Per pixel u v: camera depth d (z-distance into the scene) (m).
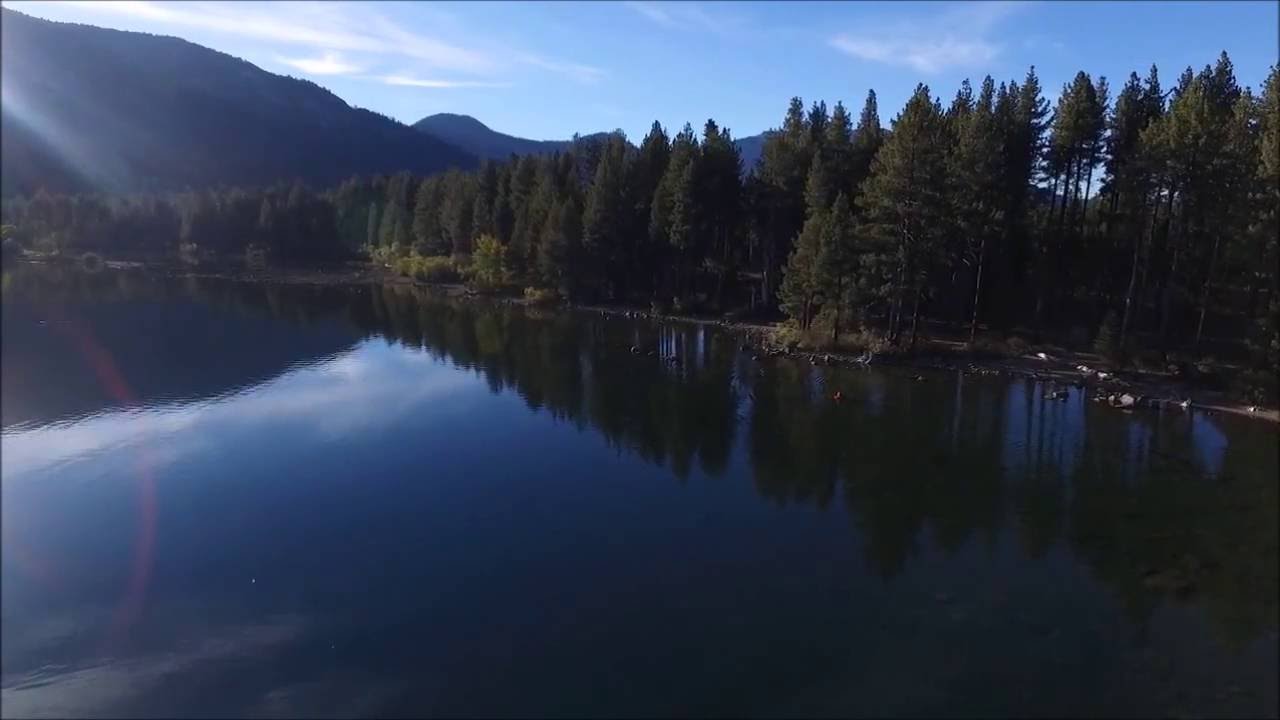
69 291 95.50
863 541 30.77
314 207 146.25
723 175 86.38
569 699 21.34
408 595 26.80
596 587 27.34
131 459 39.72
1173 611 25.06
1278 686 21.06
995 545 30.16
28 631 24.39
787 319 79.31
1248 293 50.28
